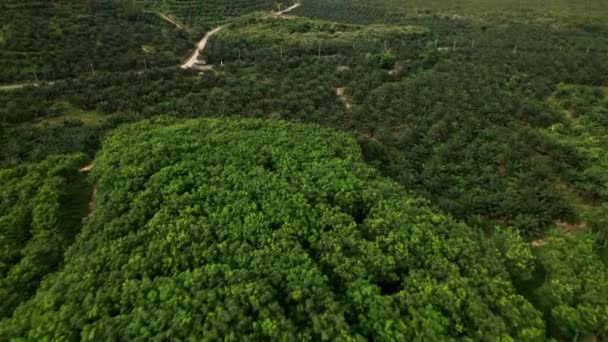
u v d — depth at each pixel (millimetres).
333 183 33031
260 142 39844
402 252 26531
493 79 65938
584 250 29297
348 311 22859
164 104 58250
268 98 62062
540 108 55719
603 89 63000
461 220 34781
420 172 44531
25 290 25438
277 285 23812
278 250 25781
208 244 26609
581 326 23891
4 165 42750
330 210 30453
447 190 40719
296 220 28578
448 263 25938
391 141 50406
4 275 26625
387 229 28672
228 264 24906
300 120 55188
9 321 21984
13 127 50875
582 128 49688
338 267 25188
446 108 56406
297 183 33375
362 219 31797
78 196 36750
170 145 38219
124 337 19969
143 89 62344
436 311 22516
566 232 34500
